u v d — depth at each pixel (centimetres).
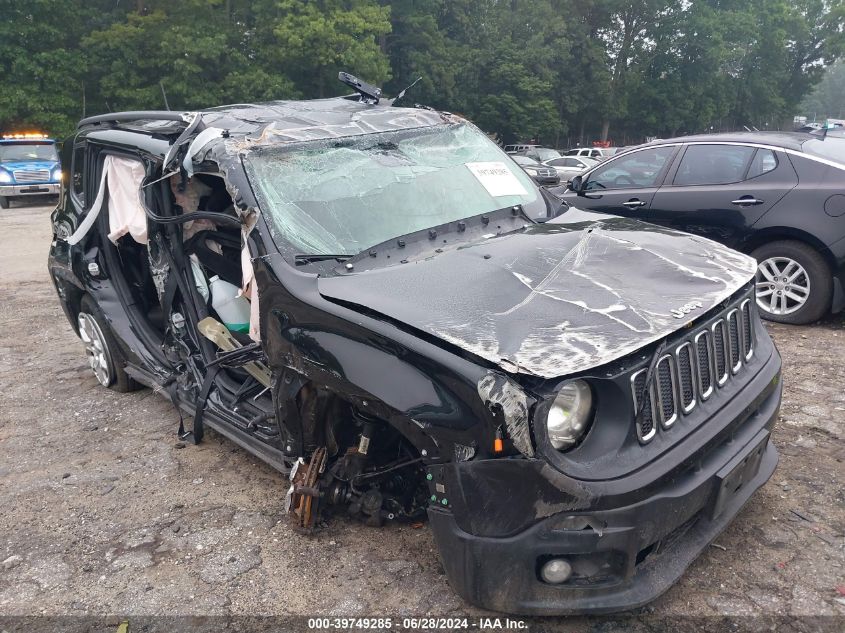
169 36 2736
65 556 331
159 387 445
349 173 356
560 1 4353
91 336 537
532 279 280
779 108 5475
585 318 251
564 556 235
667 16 4719
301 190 339
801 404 436
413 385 246
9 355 647
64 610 293
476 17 3984
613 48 4812
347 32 2973
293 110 416
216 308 415
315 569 304
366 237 328
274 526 341
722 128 5541
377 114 420
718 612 264
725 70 5194
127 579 310
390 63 3619
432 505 249
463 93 3903
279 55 2922
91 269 493
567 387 234
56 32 2795
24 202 2175
